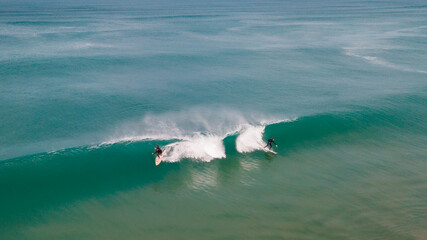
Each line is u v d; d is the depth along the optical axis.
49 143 21.12
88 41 61.62
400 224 12.20
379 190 14.38
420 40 62.00
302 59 46.50
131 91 31.92
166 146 17.95
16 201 13.51
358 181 15.14
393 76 36.06
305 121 21.52
